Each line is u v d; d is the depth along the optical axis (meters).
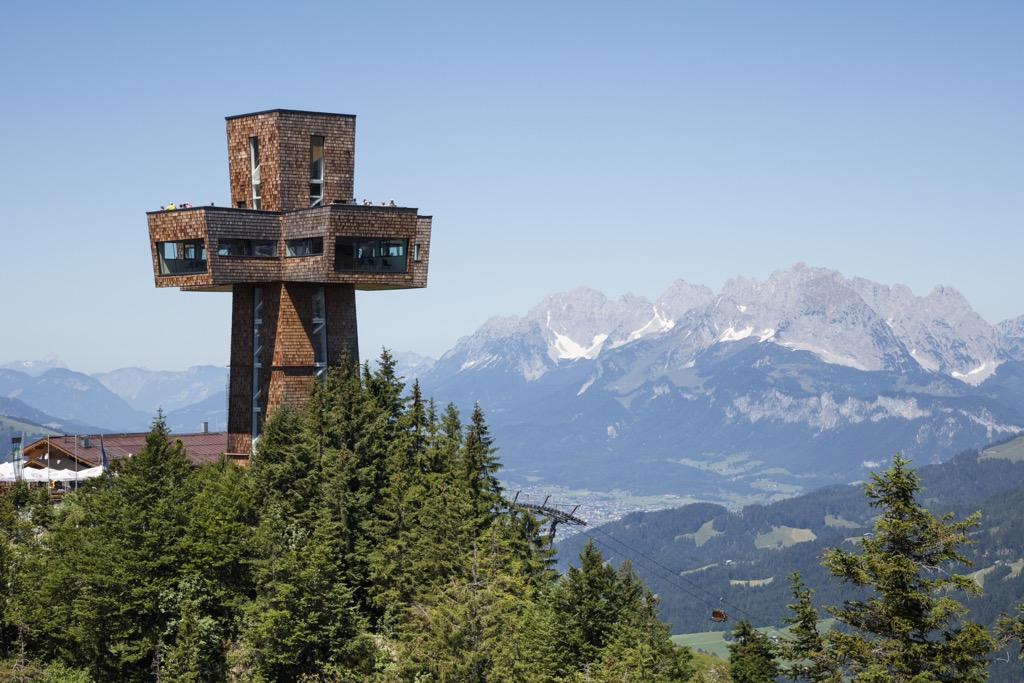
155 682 86.69
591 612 94.44
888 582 78.38
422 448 115.06
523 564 106.50
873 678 74.75
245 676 87.75
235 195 140.25
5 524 101.81
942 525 78.56
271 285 136.62
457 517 100.06
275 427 113.19
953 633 78.50
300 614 87.50
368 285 137.88
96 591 86.19
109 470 108.19
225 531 92.94
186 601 86.38
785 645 82.50
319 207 130.62
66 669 85.56
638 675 87.25
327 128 137.38
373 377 119.31
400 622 98.06
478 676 84.44
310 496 105.62
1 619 86.38
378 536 103.50
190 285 133.50
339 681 86.69
